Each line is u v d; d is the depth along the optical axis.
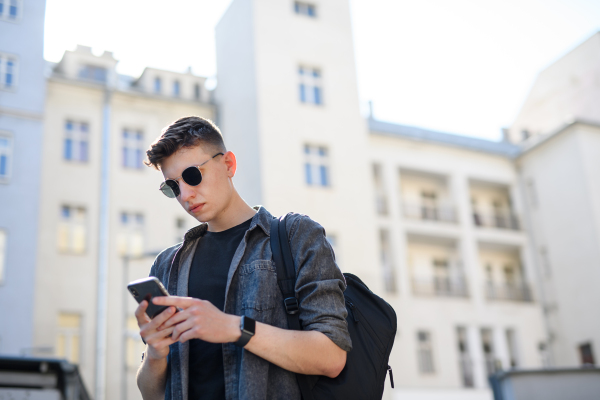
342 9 27.23
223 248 2.39
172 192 2.35
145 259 22.98
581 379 14.70
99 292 22.03
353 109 25.80
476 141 33.97
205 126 2.39
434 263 29.78
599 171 29.84
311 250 2.25
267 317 2.17
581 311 29.05
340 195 24.30
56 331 21.28
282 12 25.89
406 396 25.23
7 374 9.58
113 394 21.34
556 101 35.56
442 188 30.72
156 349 2.02
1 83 22.11
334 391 2.12
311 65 25.78
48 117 23.12
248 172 23.97
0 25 22.64
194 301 2.00
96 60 25.38
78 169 23.06
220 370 2.19
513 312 29.38
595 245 28.80
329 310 2.15
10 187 21.16
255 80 24.34
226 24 27.25
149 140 24.45
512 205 31.94
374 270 23.94
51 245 21.94
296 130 24.34
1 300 19.98
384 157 28.98
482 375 27.52
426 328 27.16
